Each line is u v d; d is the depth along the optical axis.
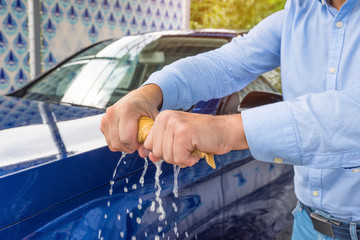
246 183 1.77
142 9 5.41
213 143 0.57
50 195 1.04
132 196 1.23
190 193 1.44
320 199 0.93
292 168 2.15
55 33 4.52
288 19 0.91
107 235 1.13
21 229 0.98
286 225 2.16
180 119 0.57
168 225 1.33
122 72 2.07
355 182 0.86
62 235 1.04
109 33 5.11
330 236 0.96
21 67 4.25
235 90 1.02
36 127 1.31
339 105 0.59
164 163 1.36
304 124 0.60
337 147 0.59
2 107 1.62
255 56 1.00
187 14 6.06
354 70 0.78
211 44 2.22
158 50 2.21
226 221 1.66
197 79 0.92
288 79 0.91
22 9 4.16
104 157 1.18
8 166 1.00
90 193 1.13
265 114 0.61
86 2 4.77
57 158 1.07
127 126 0.68
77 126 1.36
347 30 0.78
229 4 9.75
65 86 2.02
